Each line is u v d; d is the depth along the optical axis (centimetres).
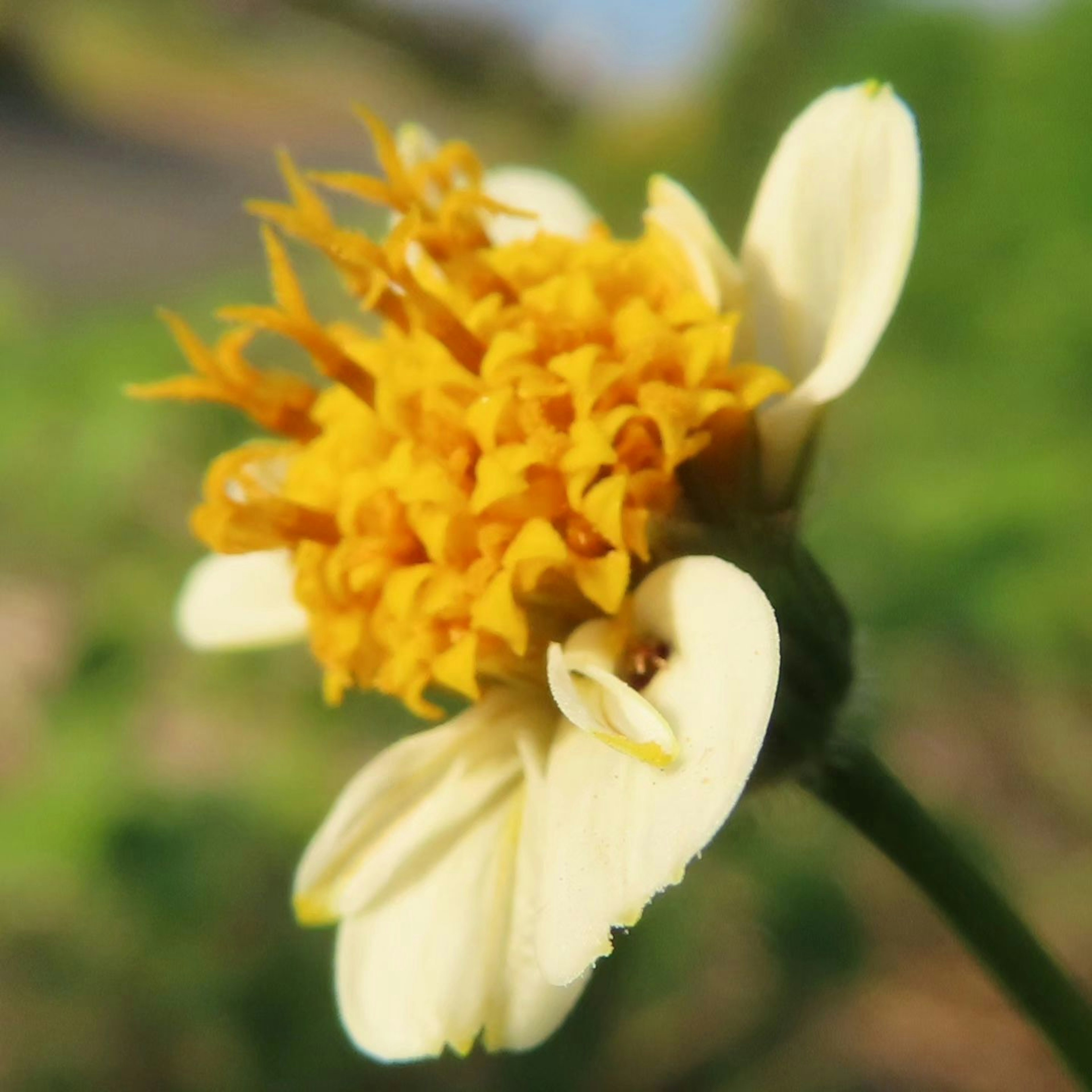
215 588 5
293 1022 7
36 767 8
